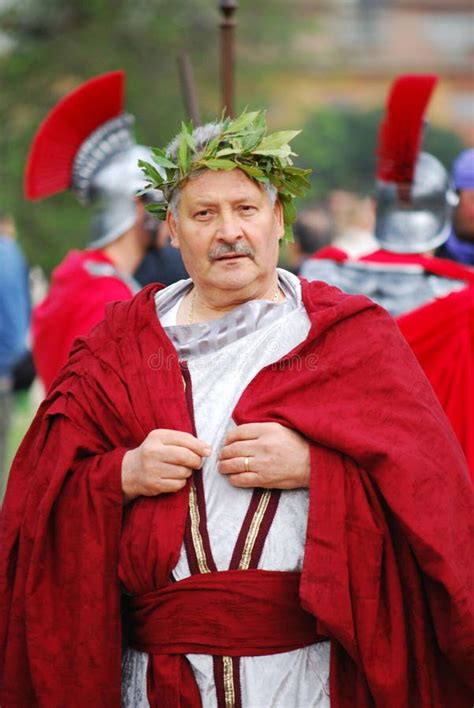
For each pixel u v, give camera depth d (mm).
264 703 7887
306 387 7969
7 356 20312
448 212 12352
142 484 7906
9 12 46562
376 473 7797
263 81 50844
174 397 8047
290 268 17188
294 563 7922
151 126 44531
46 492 8133
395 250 12148
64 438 8211
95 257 12758
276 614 7879
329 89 91500
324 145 58281
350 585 7816
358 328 8094
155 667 8008
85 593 8055
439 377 11359
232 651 7871
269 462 7801
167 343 8164
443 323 11375
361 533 7820
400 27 103750
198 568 7910
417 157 12180
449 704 8281
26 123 45094
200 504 7922
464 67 103000
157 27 46000
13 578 8422
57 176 12945
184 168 7922
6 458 20750
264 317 8117
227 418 8016
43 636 8148
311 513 7770
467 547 7922
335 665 7965
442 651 8062
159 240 12891
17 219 42094
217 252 7934
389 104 11977
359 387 7969
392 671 7898
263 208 8008
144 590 8062
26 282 20562
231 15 12602
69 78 45875
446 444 7965
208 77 46719
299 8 54344
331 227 18234
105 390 8172
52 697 8133
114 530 8039
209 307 8273
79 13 46656
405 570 8008
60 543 8164
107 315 8461
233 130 7984
